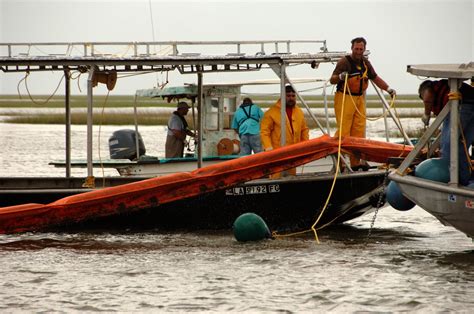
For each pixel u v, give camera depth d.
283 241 28.77
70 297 21.38
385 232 30.88
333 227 32.22
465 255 26.08
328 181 30.25
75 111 175.50
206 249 27.25
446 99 25.78
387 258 25.61
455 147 24.75
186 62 30.44
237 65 31.66
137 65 30.62
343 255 26.06
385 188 28.94
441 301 20.75
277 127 32.09
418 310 20.06
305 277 23.16
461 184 25.48
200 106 35.16
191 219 30.77
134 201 29.28
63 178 34.09
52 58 30.30
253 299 21.05
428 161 25.83
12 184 33.84
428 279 22.88
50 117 135.12
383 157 29.59
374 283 22.45
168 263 25.12
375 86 31.61
